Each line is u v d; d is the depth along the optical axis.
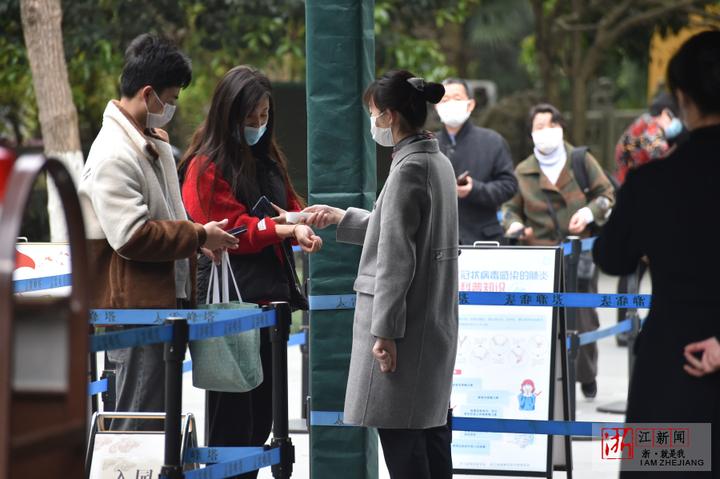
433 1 42.31
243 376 13.86
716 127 10.72
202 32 40.62
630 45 54.81
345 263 14.51
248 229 14.29
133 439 14.31
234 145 14.56
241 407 14.80
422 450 13.02
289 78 49.88
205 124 14.78
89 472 14.17
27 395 9.63
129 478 14.12
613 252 11.27
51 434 9.38
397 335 12.44
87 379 9.78
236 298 14.61
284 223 14.29
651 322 10.92
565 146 23.64
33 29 31.67
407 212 12.49
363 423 12.71
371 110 13.07
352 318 14.55
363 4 14.24
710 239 10.51
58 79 31.88
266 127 15.10
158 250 13.39
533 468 17.17
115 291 13.71
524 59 67.50
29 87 40.84
